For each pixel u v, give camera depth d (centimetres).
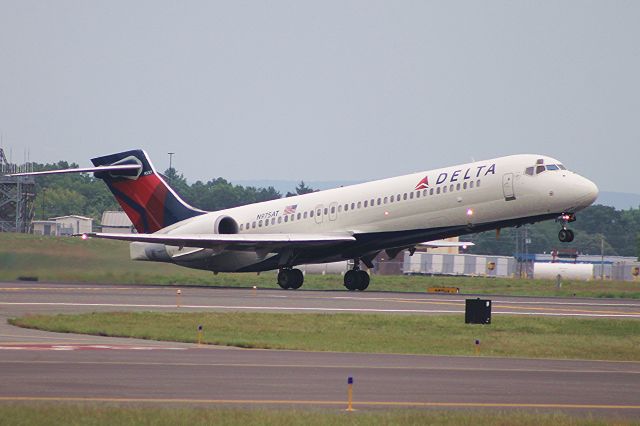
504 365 10200
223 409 7094
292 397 7825
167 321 13938
